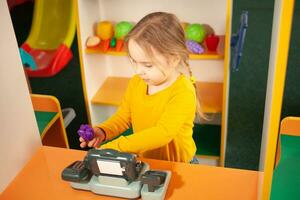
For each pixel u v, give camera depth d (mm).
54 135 1780
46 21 2174
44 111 1705
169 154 1265
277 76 569
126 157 765
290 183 866
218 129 2250
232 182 839
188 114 1168
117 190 795
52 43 2127
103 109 2385
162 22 1010
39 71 1999
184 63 1123
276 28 665
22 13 2178
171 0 2053
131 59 1109
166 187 803
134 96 1254
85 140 1122
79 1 1940
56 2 2135
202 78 2234
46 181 882
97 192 817
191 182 843
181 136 1232
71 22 2012
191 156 1319
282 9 521
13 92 892
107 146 1103
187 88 1148
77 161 862
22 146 940
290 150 999
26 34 2238
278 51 549
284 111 1562
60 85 2291
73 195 833
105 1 2166
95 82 2238
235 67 1987
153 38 994
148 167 837
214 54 1871
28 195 845
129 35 1025
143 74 1084
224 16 2014
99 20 2209
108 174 796
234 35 2010
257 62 3311
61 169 921
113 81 2377
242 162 2271
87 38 2082
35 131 1000
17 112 912
